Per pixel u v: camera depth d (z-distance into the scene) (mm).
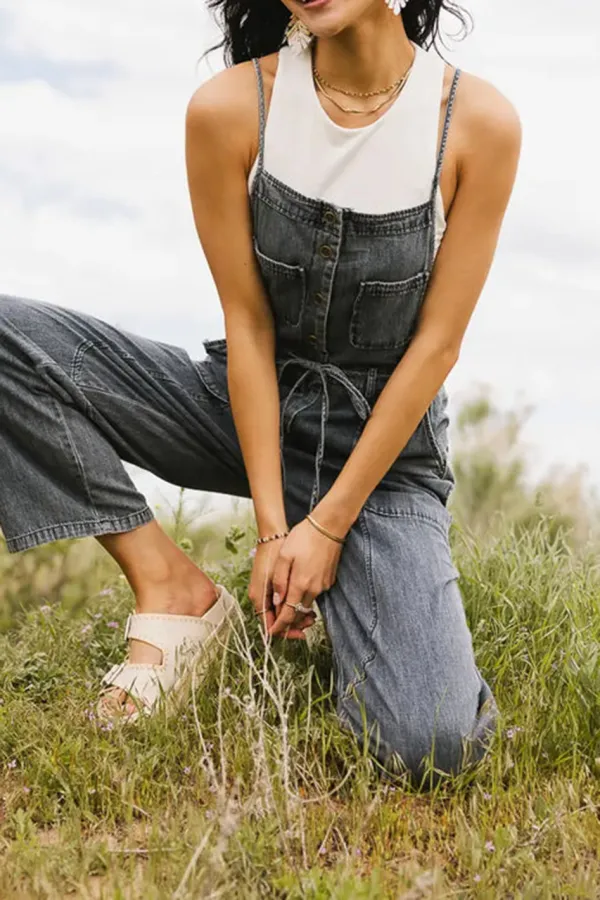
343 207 3072
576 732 2998
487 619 3523
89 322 3373
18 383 3211
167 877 2441
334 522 3119
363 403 3242
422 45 3346
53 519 3227
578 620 3404
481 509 4957
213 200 3203
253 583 3186
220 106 3145
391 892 2428
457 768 2955
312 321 3219
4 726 3020
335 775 2953
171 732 2996
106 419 3314
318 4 2895
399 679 3000
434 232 3121
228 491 3598
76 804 2785
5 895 2371
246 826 2510
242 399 3240
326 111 3113
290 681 3137
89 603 4355
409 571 3125
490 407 5281
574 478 4867
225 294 3273
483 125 3084
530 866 2500
